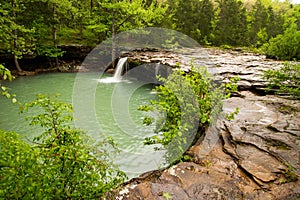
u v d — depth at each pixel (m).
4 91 1.78
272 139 3.23
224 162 2.78
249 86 6.38
